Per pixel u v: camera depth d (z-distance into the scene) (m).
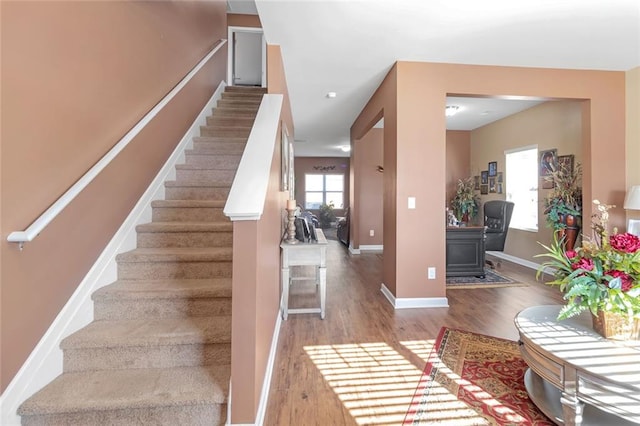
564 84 3.45
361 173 6.98
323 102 4.74
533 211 5.07
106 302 1.86
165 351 1.67
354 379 1.98
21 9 1.36
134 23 2.31
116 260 2.10
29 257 1.40
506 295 3.68
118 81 2.10
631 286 1.53
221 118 3.95
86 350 1.62
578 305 1.65
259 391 1.59
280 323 2.83
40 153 1.46
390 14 2.46
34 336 1.43
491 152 6.02
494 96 3.42
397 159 3.28
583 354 1.47
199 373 1.61
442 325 2.81
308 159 11.48
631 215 3.43
